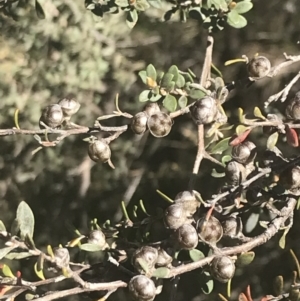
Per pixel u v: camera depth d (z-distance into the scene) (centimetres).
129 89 80
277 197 29
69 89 77
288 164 28
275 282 28
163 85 31
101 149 30
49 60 76
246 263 27
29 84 77
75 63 76
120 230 32
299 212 64
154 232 35
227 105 74
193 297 67
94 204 83
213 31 34
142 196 83
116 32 76
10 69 75
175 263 29
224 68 76
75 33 74
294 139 27
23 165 83
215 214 29
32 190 84
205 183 67
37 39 75
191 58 80
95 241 30
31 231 26
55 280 26
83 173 82
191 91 31
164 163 84
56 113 29
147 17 77
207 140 40
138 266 26
